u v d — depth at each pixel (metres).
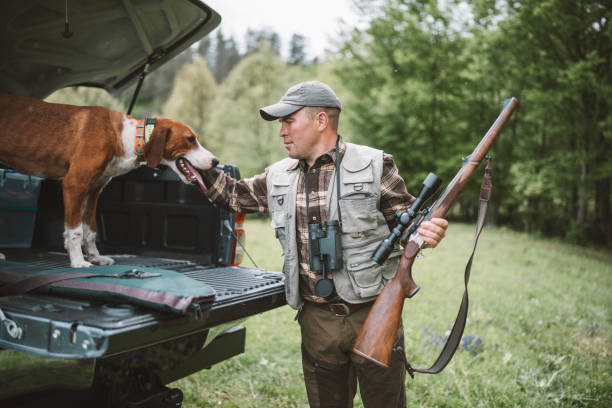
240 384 3.23
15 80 2.83
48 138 2.26
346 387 1.94
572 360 3.80
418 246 1.63
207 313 1.50
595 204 16.39
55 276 1.62
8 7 2.26
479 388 3.21
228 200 2.16
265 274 2.40
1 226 2.94
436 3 16.61
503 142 18.17
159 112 38.03
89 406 1.77
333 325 1.83
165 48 3.00
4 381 1.41
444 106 17.25
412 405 2.96
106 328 1.25
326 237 1.73
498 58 16.06
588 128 14.02
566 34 13.45
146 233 2.94
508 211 23.27
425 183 1.71
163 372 2.02
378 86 18.58
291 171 1.91
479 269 8.30
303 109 1.79
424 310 5.21
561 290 6.91
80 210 2.26
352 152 1.81
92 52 2.83
